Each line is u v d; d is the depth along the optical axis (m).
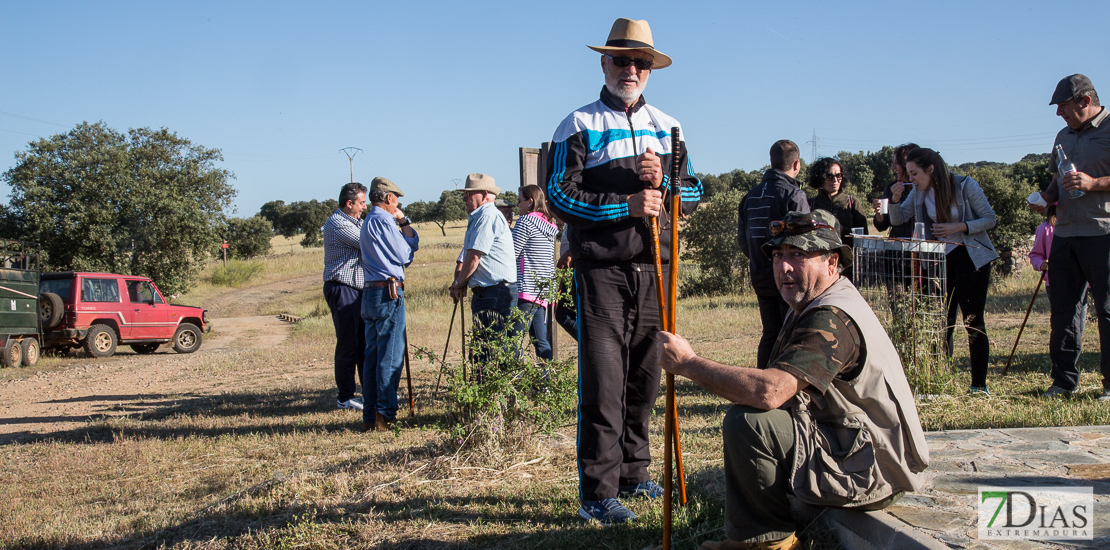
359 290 7.27
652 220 3.35
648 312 3.79
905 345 5.64
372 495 4.21
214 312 31.84
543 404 5.02
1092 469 3.27
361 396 7.91
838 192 6.55
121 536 3.98
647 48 3.63
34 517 4.49
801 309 2.79
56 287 17.06
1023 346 8.19
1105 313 5.25
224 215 30.89
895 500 2.74
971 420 4.82
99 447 6.29
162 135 29.67
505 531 3.53
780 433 2.56
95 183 27.47
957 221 5.70
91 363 15.83
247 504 4.23
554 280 5.27
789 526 2.70
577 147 3.67
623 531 3.37
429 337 14.79
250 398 8.66
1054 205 5.66
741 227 5.59
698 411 5.84
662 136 3.82
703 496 3.67
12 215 27.44
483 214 5.79
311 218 86.50
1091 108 5.24
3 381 13.09
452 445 4.93
